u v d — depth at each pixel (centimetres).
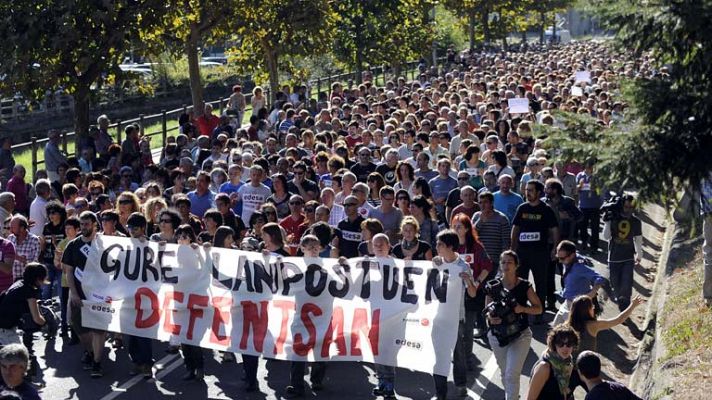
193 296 1187
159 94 5316
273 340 1145
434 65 5612
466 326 1184
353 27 4112
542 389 842
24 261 1338
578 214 1556
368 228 1200
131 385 1184
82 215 1229
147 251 1207
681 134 792
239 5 2795
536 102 2805
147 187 1512
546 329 1395
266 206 1322
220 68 4656
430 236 1309
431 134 1878
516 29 7094
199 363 1193
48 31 2212
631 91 804
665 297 1441
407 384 1179
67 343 1354
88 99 2388
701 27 759
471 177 1673
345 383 1185
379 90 3316
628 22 793
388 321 1100
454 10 6369
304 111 2459
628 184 796
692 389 1027
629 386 1202
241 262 1171
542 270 1372
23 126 4369
